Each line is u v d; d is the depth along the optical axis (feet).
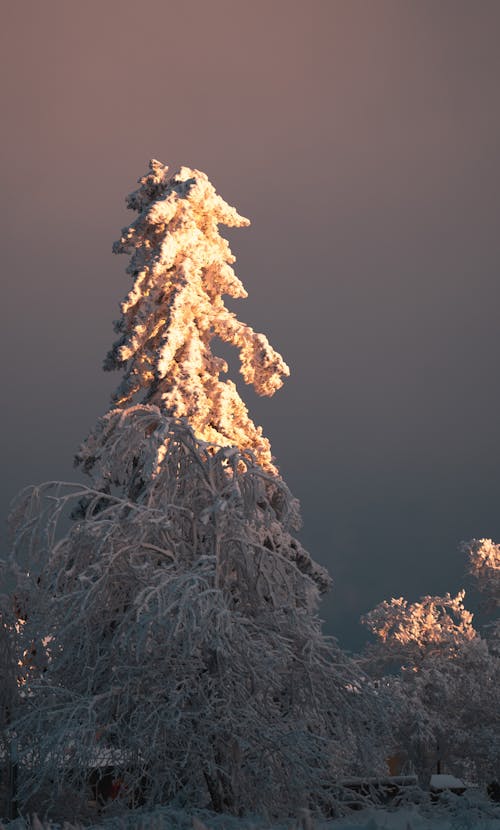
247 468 249.55
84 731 204.95
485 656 530.68
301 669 237.86
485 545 564.30
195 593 213.66
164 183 387.34
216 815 200.75
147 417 253.85
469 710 497.05
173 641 216.33
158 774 215.10
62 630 222.48
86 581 225.15
